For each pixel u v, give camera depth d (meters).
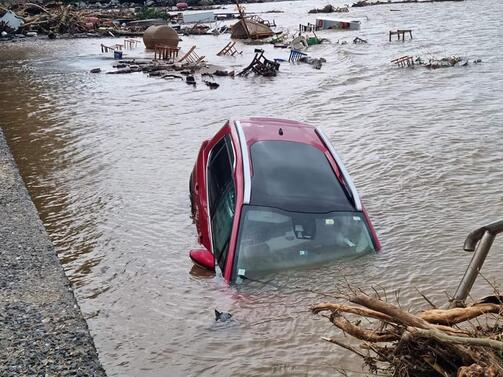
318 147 7.79
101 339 6.03
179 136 15.03
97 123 17.06
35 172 12.32
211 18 73.81
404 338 4.02
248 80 26.25
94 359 5.62
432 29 46.91
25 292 7.02
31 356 5.69
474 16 56.94
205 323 6.16
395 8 80.06
